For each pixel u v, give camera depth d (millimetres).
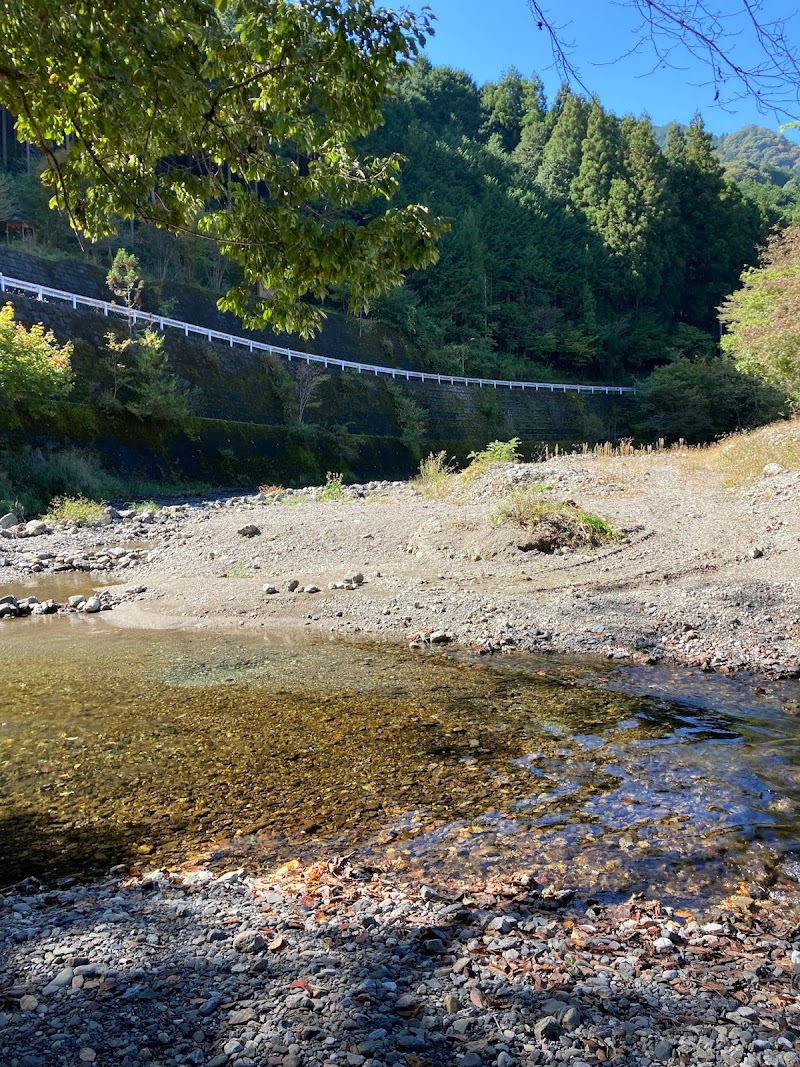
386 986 2461
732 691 6199
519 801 4184
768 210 84375
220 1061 2082
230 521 15516
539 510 12156
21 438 22547
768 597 8750
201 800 4289
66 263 32000
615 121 80812
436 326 56688
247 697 6176
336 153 5340
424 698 6105
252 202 5309
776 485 14406
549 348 66875
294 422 35781
